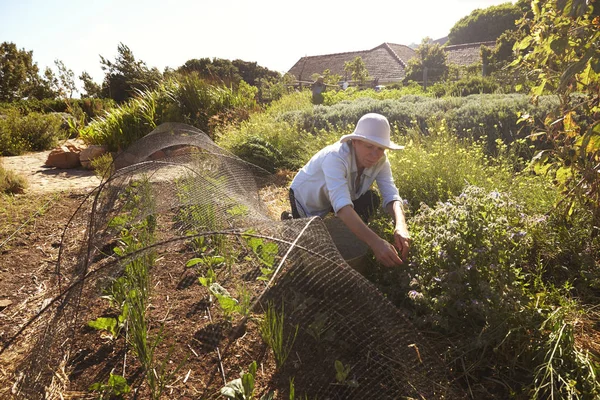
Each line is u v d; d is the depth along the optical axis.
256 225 2.93
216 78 11.71
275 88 15.57
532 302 2.32
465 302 2.23
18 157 9.98
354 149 2.87
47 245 4.05
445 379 1.92
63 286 3.15
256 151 6.45
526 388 1.90
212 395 2.01
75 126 13.20
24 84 29.61
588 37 2.53
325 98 11.98
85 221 4.64
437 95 11.73
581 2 2.33
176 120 9.41
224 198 3.58
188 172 4.36
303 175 3.15
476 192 2.67
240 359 2.23
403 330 1.96
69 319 2.12
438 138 4.96
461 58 36.34
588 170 2.69
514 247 2.48
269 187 5.67
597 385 1.81
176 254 3.50
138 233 3.74
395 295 2.53
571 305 2.29
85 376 2.18
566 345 1.99
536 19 2.92
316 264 2.15
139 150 5.85
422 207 2.98
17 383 2.16
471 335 2.23
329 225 3.00
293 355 2.19
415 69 26.42
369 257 2.85
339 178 2.76
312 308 2.32
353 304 2.11
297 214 3.28
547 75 2.99
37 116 12.63
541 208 3.29
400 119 6.78
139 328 2.15
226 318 2.48
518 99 6.07
